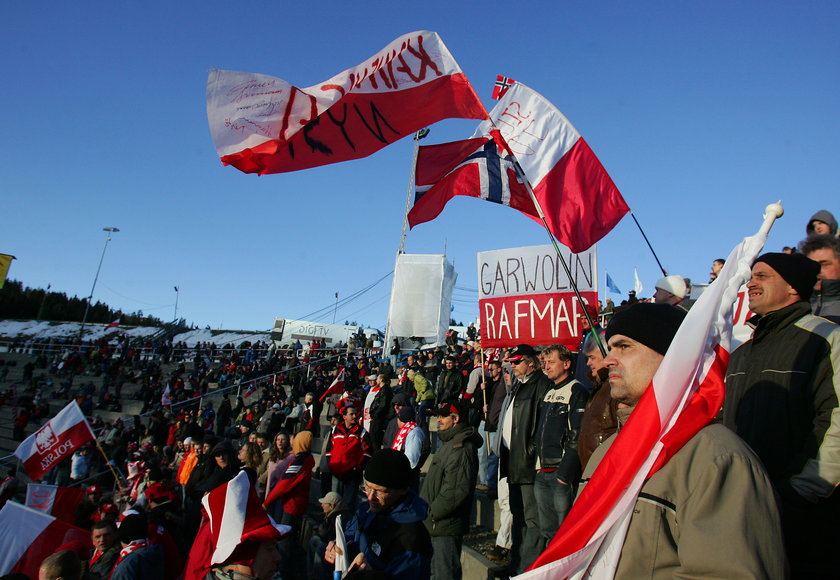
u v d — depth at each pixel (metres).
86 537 6.79
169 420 16.62
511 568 5.46
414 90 6.15
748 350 2.86
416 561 3.09
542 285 7.47
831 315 3.34
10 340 45.75
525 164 5.96
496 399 7.71
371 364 23.47
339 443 7.86
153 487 6.71
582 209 5.67
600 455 2.29
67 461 14.95
